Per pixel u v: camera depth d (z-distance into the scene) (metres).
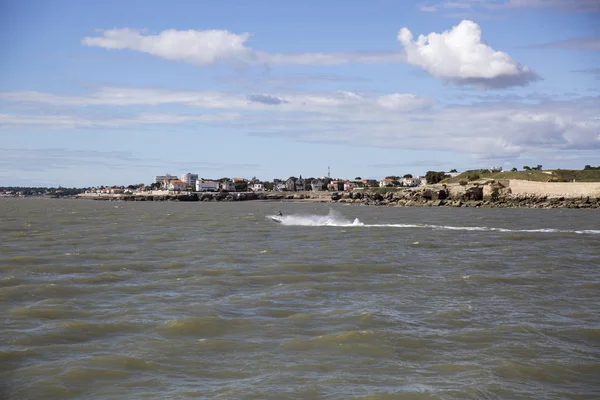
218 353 23.03
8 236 69.25
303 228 87.75
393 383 20.00
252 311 29.59
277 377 20.52
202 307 30.20
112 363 21.77
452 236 73.88
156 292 34.28
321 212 160.00
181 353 22.95
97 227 86.69
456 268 44.47
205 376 20.64
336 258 49.75
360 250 56.41
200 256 50.66
